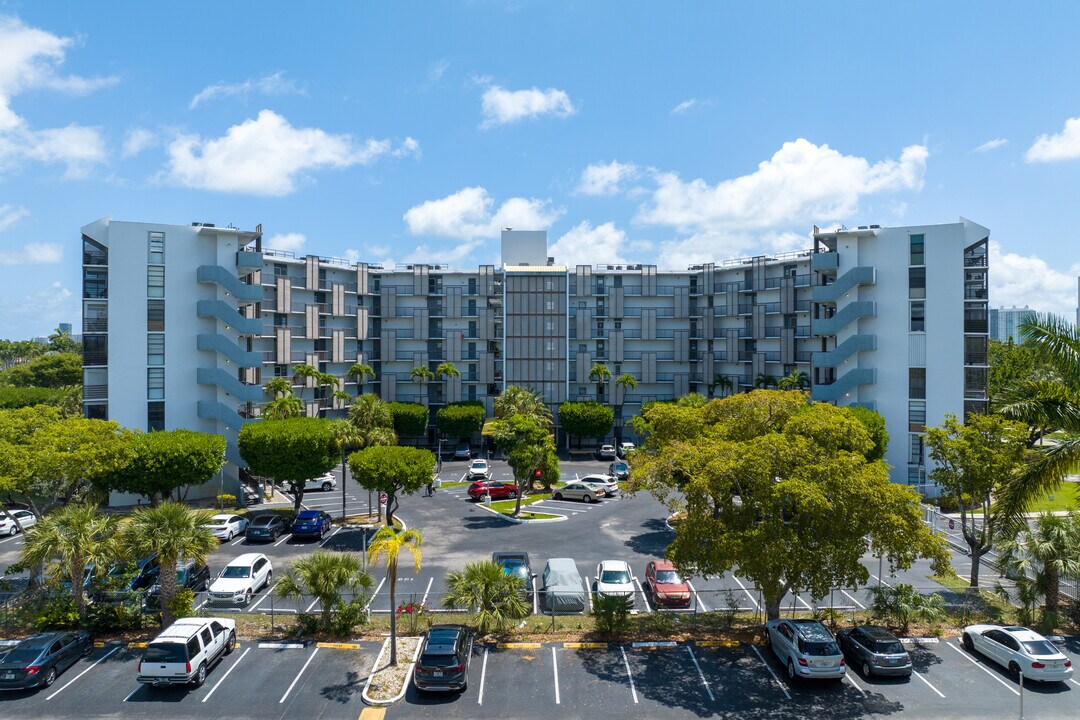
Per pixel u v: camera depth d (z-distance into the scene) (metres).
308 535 40.38
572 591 29.22
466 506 51.16
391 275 82.69
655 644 25.47
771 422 27.38
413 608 27.55
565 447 81.31
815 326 63.19
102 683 22.56
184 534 25.41
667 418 30.08
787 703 21.36
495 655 24.61
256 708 21.00
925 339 58.00
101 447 36.03
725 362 81.00
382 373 82.75
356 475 41.19
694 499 24.81
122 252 52.25
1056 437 27.95
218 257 54.94
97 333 51.75
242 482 55.66
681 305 82.75
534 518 46.53
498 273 83.69
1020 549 28.67
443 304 82.75
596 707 21.11
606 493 53.81
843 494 22.53
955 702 21.42
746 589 31.69
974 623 27.09
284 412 52.72
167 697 21.64
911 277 58.47
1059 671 22.12
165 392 53.03
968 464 31.14
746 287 78.62
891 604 26.45
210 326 55.03
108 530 26.70
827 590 23.50
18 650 22.48
